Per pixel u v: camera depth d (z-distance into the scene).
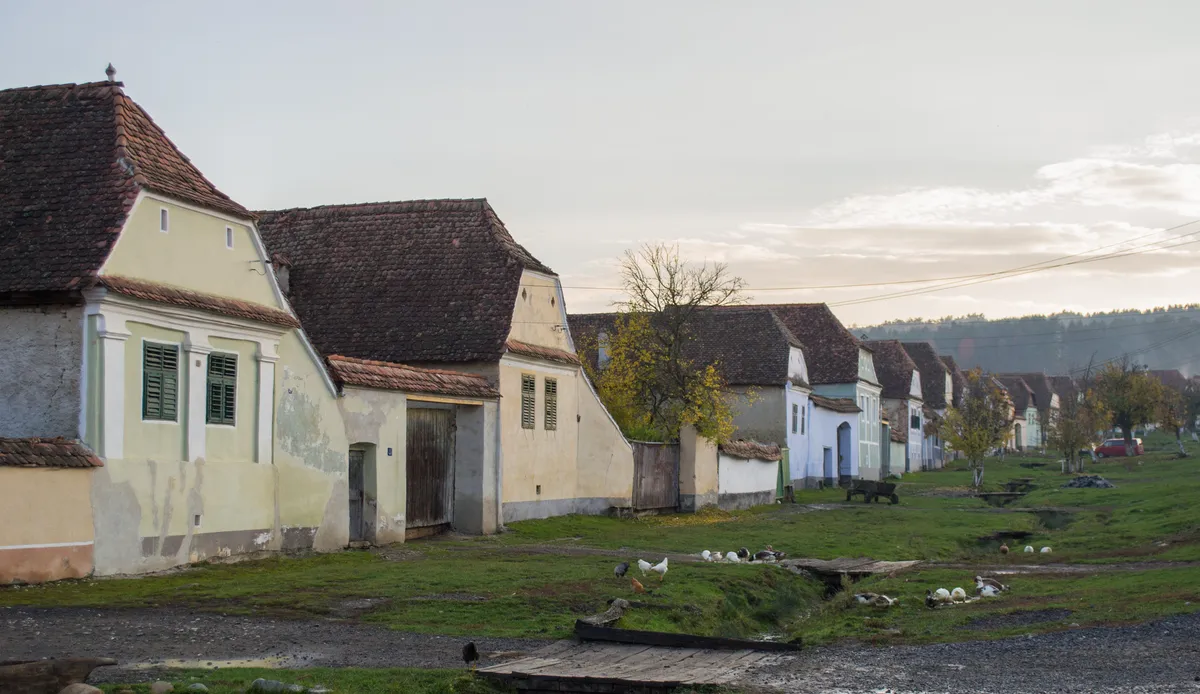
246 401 23.45
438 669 12.61
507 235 35.88
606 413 38.28
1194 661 12.70
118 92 22.72
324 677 11.88
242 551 23.03
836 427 67.94
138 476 20.33
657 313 44.75
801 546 29.44
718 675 12.73
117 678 11.68
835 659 13.94
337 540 25.77
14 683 9.88
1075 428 77.88
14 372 19.94
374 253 35.41
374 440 27.02
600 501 37.88
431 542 28.45
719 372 55.62
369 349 32.59
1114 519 35.78
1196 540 26.31
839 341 71.81
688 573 21.69
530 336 34.62
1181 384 164.88
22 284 19.62
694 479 41.94
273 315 24.14
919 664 13.46
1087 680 12.09
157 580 19.67
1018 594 19.33
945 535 33.12
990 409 66.75
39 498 18.41
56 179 21.38
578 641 14.94
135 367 20.48
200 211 22.55
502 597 18.09
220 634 14.66
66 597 17.27
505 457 32.38
